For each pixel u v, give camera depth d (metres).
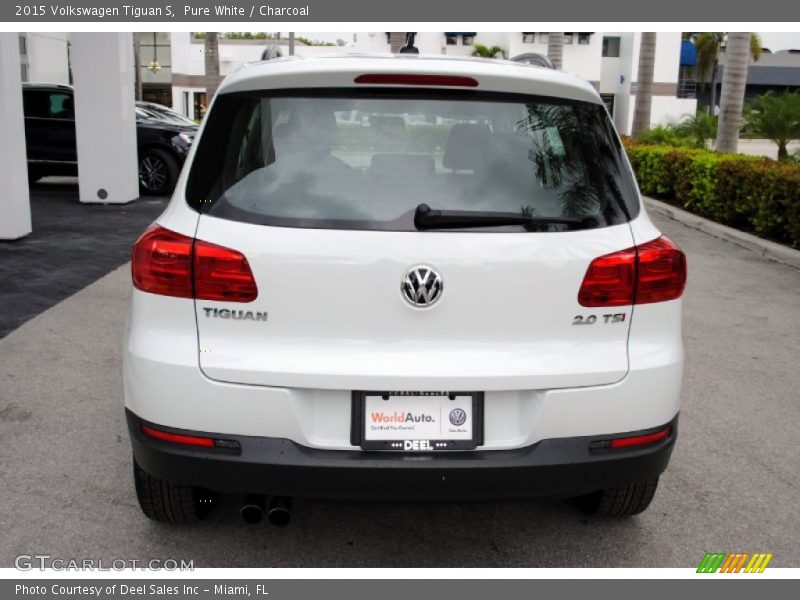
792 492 3.89
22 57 27.50
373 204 2.65
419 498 2.69
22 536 3.29
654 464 2.85
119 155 13.21
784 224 10.34
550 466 2.70
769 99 18.97
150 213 12.41
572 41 50.81
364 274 2.61
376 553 3.26
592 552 3.30
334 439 2.67
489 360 2.65
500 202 2.69
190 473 2.70
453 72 2.73
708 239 11.26
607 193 2.82
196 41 49.78
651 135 20.64
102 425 4.43
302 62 2.82
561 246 2.68
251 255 2.61
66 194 14.63
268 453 2.65
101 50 12.94
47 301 7.00
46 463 3.95
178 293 2.66
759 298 7.90
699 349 6.22
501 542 3.37
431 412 2.68
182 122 16.41
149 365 2.67
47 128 15.09
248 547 3.27
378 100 2.77
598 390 2.72
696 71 58.06
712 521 3.59
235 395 2.63
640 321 2.80
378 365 2.62
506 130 2.79
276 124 2.76
